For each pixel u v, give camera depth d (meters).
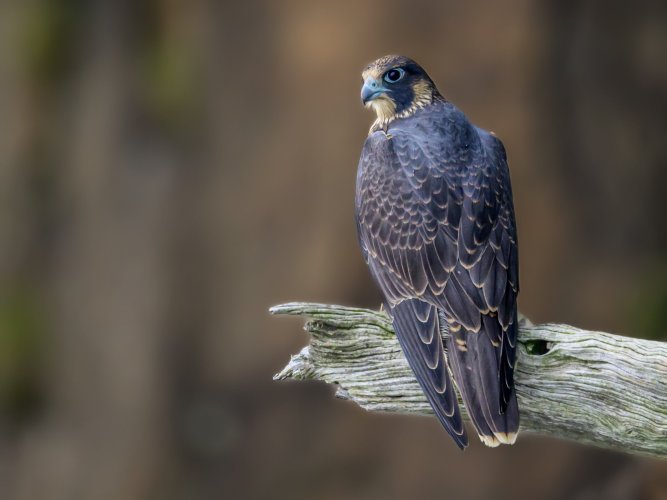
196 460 14.64
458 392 7.38
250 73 14.47
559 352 7.41
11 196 14.74
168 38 14.74
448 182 7.83
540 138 14.66
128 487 14.58
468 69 14.39
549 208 14.77
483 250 7.57
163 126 14.65
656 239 15.18
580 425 7.49
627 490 13.98
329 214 14.23
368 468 14.38
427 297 7.57
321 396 14.43
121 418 14.60
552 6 14.58
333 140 14.23
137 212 14.56
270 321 14.39
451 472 14.32
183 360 14.55
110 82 14.70
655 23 15.10
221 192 14.49
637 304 14.92
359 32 14.22
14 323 14.74
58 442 14.74
